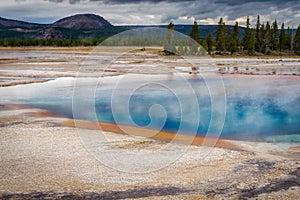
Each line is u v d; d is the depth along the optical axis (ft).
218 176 36.58
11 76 128.67
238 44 310.65
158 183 34.58
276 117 66.64
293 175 37.32
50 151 43.55
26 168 38.37
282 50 325.42
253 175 37.11
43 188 33.71
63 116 64.59
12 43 433.89
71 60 201.67
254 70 169.37
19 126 56.39
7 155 42.34
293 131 56.13
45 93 92.48
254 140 50.26
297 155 44.11
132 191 32.99
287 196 32.37
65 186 34.09
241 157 42.52
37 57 230.07
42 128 54.85
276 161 41.55
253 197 32.12
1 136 50.29
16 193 32.71
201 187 33.94
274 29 328.90
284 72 161.58
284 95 95.25
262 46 316.40
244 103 82.07
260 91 102.53
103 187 33.78
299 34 316.19
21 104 77.51
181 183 34.65
